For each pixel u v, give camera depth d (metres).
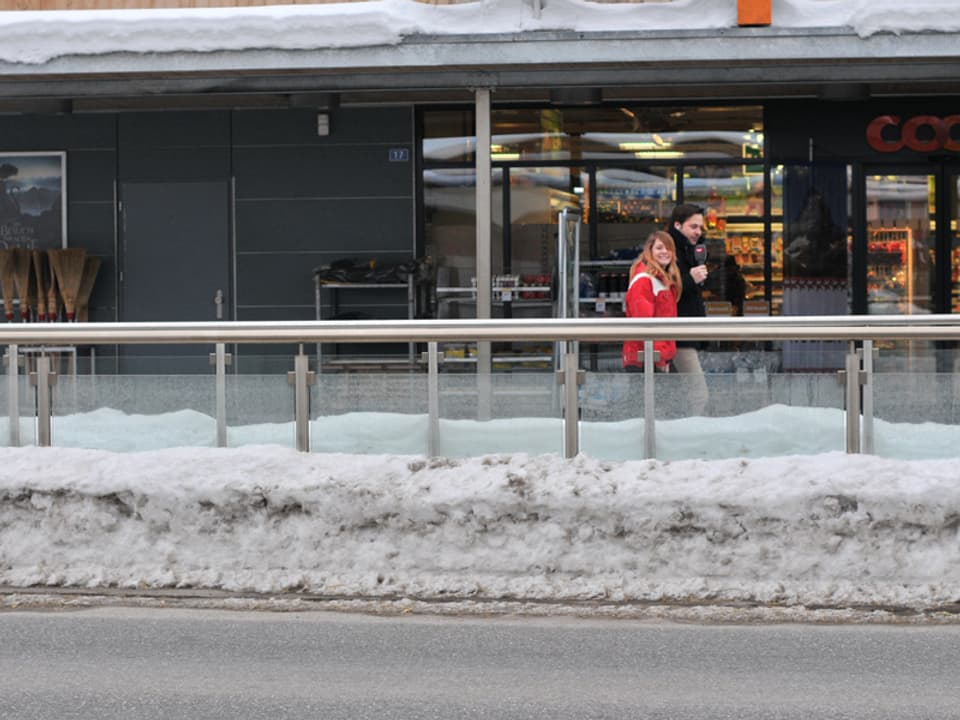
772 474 8.48
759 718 5.63
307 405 9.52
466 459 8.86
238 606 8.00
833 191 16.28
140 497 8.70
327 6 13.38
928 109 16.22
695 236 10.25
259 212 16.69
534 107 16.33
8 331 9.55
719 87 15.34
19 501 8.80
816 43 12.89
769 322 9.10
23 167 16.86
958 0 12.82
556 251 16.30
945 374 9.12
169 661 6.61
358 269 16.20
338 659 6.65
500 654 6.75
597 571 8.38
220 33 13.23
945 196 16.30
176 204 16.75
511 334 9.20
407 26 13.08
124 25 13.30
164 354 9.63
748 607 7.97
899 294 16.38
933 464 8.55
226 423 9.61
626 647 6.89
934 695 5.98
